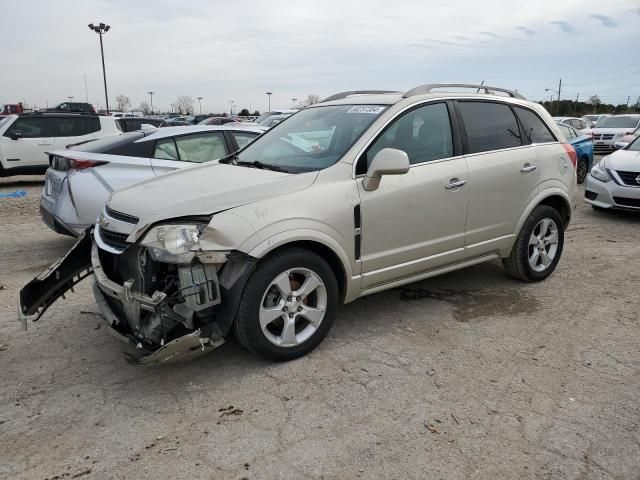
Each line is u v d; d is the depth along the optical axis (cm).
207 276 312
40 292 371
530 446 275
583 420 297
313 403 313
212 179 373
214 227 312
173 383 336
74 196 566
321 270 357
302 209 344
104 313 346
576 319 438
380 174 366
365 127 398
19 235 745
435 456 267
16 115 1259
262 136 478
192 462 262
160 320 310
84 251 388
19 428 290
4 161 1238
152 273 319
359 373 348
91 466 259
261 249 322
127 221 336
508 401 316
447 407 309
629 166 831
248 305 329
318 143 414
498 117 481
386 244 393
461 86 466
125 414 304
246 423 294
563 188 518
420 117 422
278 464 260
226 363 361
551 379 342
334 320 403
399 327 420
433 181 411
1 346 387
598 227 801
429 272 434
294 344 358
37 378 343
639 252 650
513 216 480
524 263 503
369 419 298
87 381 339
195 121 3372
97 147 613
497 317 441
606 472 256
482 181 446
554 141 526
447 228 430
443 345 389
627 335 408
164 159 623
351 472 255
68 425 293
